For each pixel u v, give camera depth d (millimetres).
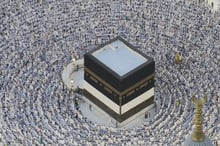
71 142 91250
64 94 100750
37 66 104938
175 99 99062
